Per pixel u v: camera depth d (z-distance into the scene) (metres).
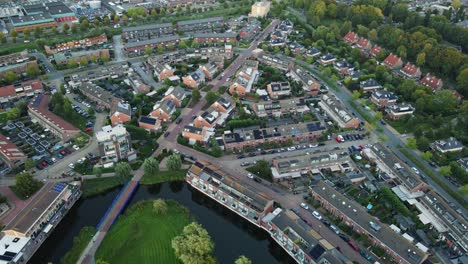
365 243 178.50
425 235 184.00
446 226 184.88
